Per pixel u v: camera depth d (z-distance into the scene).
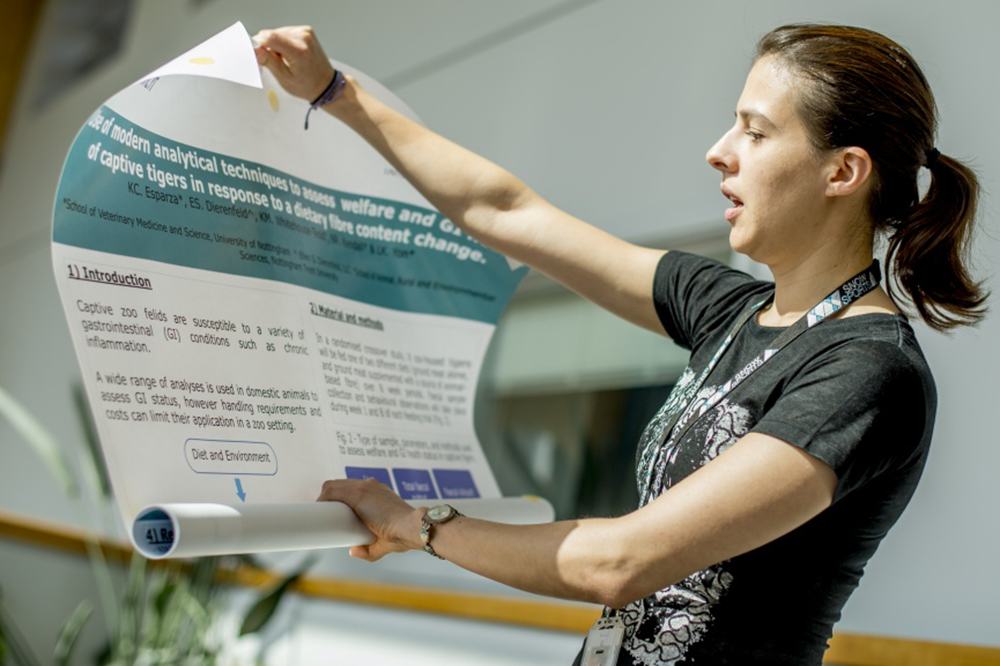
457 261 1.56
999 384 2.22
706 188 3.17
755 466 0.93
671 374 3.37
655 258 1.38
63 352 6.57
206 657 3.80
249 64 1.22
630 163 3.45
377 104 1.45
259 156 1.34
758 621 1.00
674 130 3.34
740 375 1.08
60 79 7.82
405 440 1.39
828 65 1.07
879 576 2.37
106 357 1.10
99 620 4.25
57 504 6.24
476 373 1.54
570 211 3.61
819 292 1.09
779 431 0.94
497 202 1.43
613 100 3.59
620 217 3.42
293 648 4.10
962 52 2.52
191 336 1.19
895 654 2.21
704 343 1.23
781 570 1.00
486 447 3.84
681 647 1.01
